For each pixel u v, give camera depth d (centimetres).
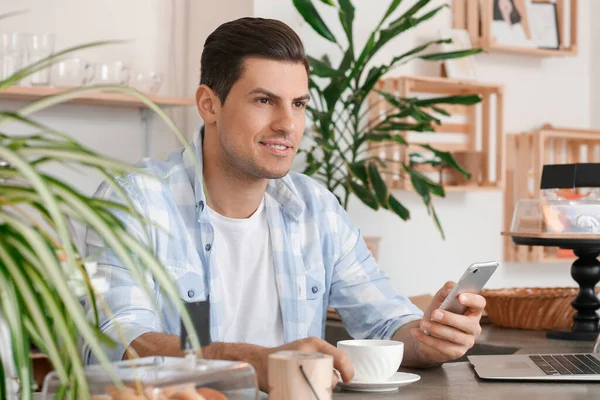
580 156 464
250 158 190
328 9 386
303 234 212
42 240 72
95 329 79
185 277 194
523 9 443
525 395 153
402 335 200
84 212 73
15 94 312
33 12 350
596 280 234
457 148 425
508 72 448
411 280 413
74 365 73
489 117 420
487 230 438
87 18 360
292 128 190
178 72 381
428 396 152
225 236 200
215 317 196
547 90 462
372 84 345
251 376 97
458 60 412
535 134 436
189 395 92
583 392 156
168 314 190
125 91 78
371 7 398
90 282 84
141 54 372
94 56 362
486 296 260
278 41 189
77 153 76
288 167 193
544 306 248
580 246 233
